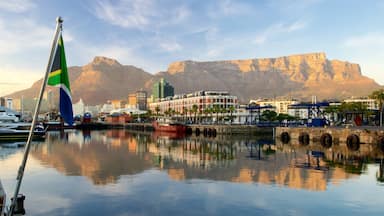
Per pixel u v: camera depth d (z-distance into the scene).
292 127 101.00
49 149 71.50
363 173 40.81
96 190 31.72
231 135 126.12
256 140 99.94
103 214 24.48
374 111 112.62
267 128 129.75
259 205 26.89
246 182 35.56
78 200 28.16
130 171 42.34
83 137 118.62
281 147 75.94
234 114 182.75
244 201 28.03
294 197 29.27
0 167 44.94
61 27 13.95
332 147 74.62
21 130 98.50
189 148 75.06
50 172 41.31
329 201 28.00
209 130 136.62
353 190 31.77
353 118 117.06
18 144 83.75
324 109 136.50
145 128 191.38
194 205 26.88
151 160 53.34
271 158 55.69
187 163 49.75
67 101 14.43
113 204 27.08
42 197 29.08
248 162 50.72
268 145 81.69
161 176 38.94
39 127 103.38
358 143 78.25
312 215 24.48
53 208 25.81
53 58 13.78
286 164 48.50
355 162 50.34
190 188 32.75
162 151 67.94
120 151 67.88
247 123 146.75
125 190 31.81
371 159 53.72
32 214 24.33
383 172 41.41
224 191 31.42
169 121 172.75
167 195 29.97
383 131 74.19
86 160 53.09
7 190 31.38
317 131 91.00
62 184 34.28
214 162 50.75
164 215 24.33
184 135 131.50
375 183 34.81
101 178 37.62
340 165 47.34
